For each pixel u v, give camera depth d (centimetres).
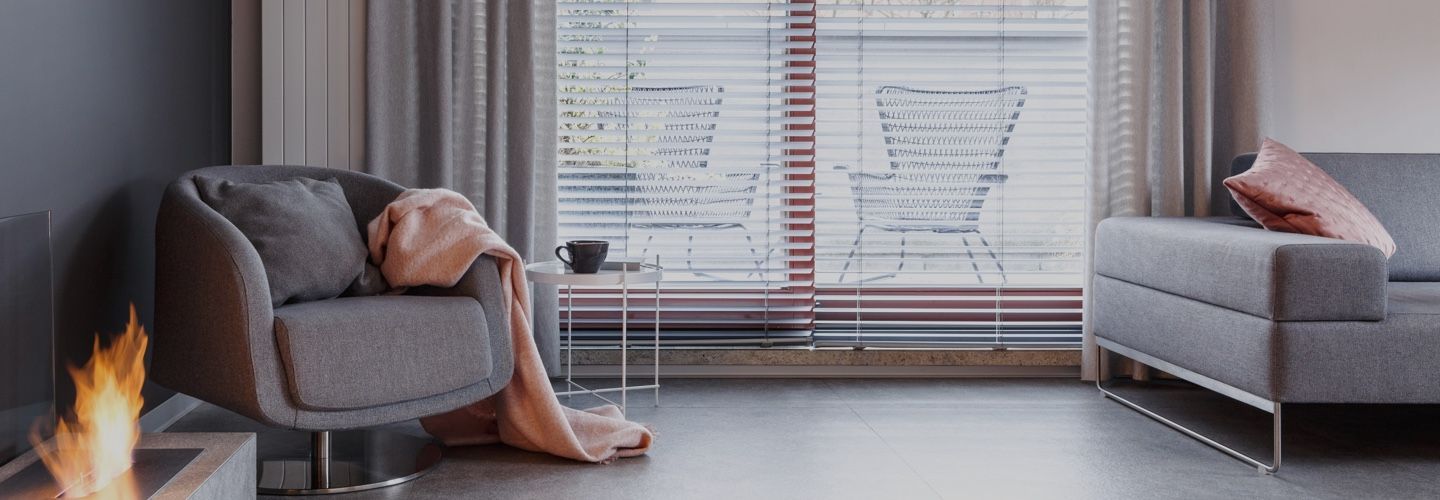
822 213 379
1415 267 331
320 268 251
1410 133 380
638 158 370
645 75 368
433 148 344
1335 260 249
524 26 343
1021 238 380
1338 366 251
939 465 261
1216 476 252
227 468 183
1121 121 359
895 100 376
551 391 265
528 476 248
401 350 232
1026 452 274
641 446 271
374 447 270
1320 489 242
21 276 167
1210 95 359
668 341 374
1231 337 266
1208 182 360
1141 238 313
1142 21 355
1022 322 381
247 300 216
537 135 350
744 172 372
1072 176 379
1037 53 378
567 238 371
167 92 297
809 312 378
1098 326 347
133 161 273
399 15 343
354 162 349
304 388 217
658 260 314
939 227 379
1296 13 378
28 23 215
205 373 224
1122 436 292
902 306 383
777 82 371
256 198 255
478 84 347
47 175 224
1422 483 247
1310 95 379
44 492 154
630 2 365
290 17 346
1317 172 312
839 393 348
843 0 373
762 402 334
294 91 347
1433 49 379
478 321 249
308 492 231
